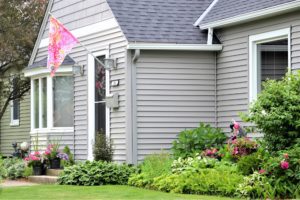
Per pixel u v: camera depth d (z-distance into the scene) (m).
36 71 19.66
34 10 23.14
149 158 14.86
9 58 22.69
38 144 19.66
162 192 12.84
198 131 15.65
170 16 17.00
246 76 15.76
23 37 22.27
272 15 14.84
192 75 16.52
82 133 18.27
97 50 17.61
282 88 12.49
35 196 12.46
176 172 13.50
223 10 16.48
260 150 12.52
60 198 11.98
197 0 17.78
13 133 25.25
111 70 16.81
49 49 17.20
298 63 14.24
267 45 15.53
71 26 19.08
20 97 24.11
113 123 16.70
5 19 22.27
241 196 11.63
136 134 16.00
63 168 17.61
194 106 16.48
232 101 16.17
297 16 14.27
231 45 16.25
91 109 17.91
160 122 16.20
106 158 16.47
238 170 12.58
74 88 18.69
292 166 11.76
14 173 17.98
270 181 11.69
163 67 16.30
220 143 15.58
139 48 15.84
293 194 11.51
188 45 16.22
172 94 16.33
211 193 12.30
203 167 13.39
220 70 16.61
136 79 16.08
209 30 16.42
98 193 12.80
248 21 15.59
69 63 18.69
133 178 14.42
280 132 12.44
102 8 17.41
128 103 15.98
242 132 14.44
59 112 19.12
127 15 16.62
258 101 12.69
